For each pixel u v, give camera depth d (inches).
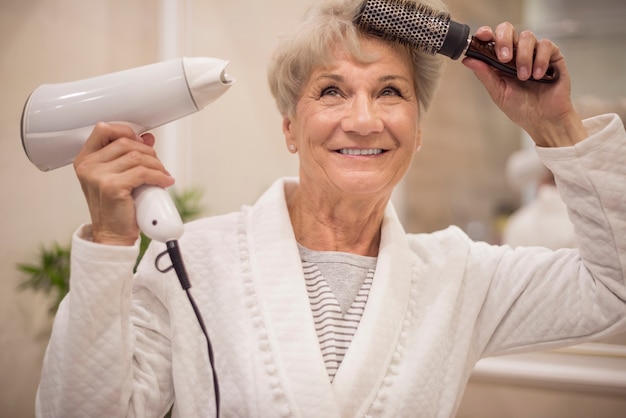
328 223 36.4
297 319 32.5
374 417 31.5
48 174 61.0
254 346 32.3
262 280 34.0
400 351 33.4
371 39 32.7
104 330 28.4
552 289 34.7
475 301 35.8
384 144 32.7
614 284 32.0
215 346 33.2
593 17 78.6
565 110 32.2
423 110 36.3
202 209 68.1
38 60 58.6
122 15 65.8
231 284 34.2
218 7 70.0
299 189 37.5
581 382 52.8
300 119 34.0
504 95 33.2
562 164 32.1
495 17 83.1
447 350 34.5
